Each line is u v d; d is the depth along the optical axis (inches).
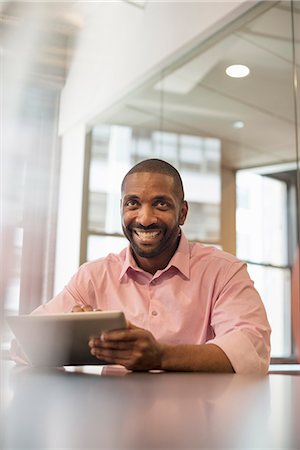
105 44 143.8
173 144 150.6
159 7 124.0
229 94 123.8
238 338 42.3
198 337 51.1
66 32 150.3
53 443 12.4
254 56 108.0
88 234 155.6
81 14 144.3
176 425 15.2
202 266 52.4
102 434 13.6
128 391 23.9
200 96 130.6
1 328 42.2
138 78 130.0
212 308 51.1
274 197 125.3
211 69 118.7
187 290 51.9
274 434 14.4
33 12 146.8
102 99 143.6
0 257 152.3
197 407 19.2
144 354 36.9
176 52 117.0
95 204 155.9
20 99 156.9
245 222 138.3
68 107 156.0
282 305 117.3
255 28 102.7
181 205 53.6
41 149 158.7
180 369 38.2
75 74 152.8
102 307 54.7
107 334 36.9
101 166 156.2
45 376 32.6
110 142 155.9
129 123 152.5
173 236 52.1
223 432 14.4
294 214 118.5
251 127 128.6
